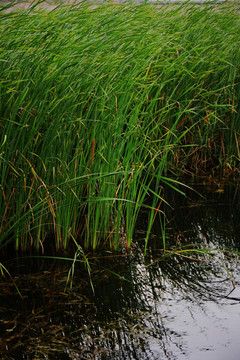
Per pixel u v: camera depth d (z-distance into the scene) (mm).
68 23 3814
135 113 3512
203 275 3180
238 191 4754
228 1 5469
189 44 4695
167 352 2406
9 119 3359
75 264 3387
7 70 3336
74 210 3654
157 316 2727
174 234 3818
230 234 3789
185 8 5258
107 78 3645
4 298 2949
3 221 3611
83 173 3617
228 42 5191
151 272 3238
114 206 3848
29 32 3662
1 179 3432
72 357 2379
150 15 4496
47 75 3361
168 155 5164
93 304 2867
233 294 2939
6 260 3455
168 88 4848
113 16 4066
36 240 3607
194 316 2717
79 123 3564
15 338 2545
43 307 2842
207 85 5223
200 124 5293
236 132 5223
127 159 3492
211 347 2439
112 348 2447
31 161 3529
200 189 4820
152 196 4648
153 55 3715
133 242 3709
